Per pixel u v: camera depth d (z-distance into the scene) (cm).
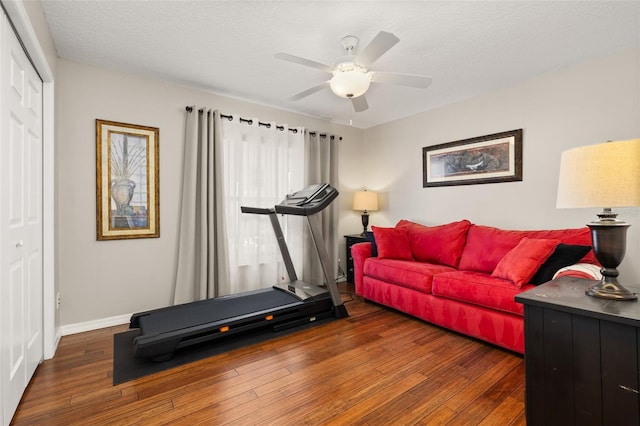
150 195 305
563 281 172
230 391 181
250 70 292
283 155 397
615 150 122
